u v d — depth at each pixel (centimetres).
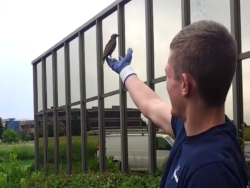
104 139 1180
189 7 817
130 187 849
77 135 1382
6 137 4219
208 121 185
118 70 295
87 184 1005
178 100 193
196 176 169
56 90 1572
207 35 181
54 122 1577
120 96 1066
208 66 179
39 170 1767
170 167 200
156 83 932
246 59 683
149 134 943
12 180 1376
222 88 182
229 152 177
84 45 1312
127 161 1045
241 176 178
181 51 186
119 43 1067
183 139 200
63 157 1512
